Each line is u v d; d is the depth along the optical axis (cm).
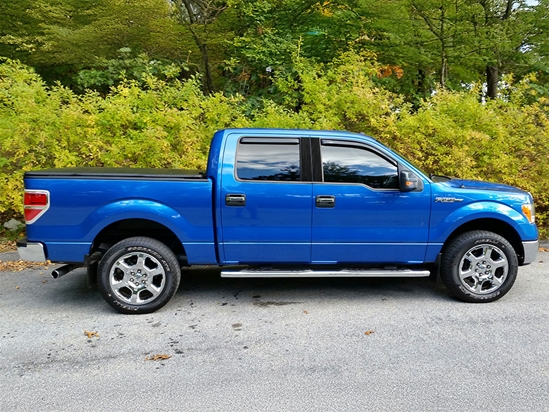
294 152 428
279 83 853
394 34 1044
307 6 1105
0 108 689
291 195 420
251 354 338
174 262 419
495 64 1138
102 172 426
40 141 646
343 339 364
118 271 420
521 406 268
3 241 655
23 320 407
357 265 451
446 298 466
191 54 1233
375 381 297
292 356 334
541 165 746
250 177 421
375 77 1024
